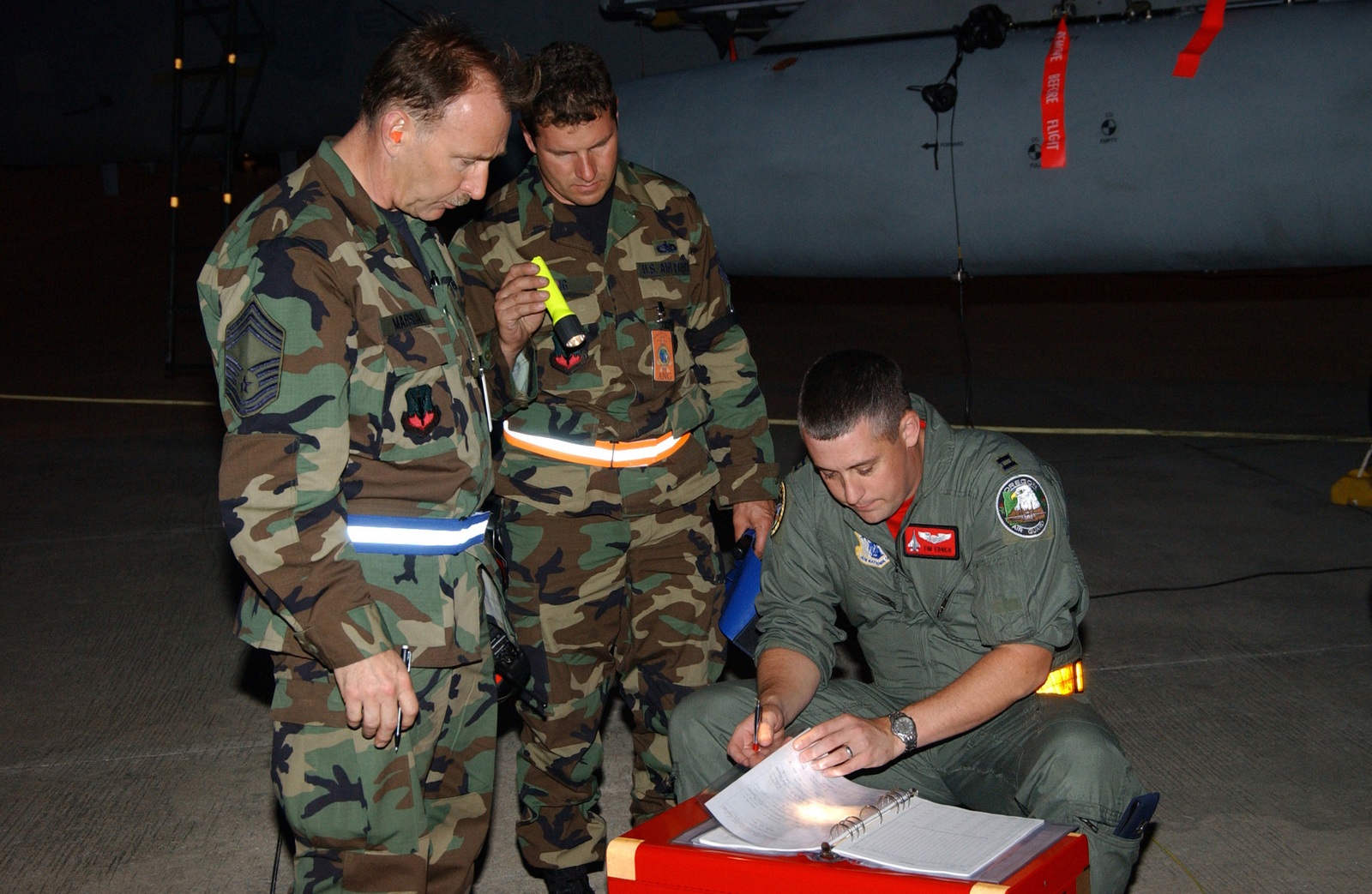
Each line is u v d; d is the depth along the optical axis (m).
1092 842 1.88
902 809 1.60
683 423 2.41
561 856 2.47
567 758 2.44
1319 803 2.80
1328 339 8.67
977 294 11.42
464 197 1.79
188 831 2.81
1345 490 5.05
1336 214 4.79
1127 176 5.04
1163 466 5.73
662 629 2.46
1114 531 4.84
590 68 2.18
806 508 2.23
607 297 2.36
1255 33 4.85
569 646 2.41
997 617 1.99
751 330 9.73
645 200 2.44
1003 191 5.27
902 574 2.17
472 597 1.90
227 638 3.99
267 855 2.71
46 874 2.63
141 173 25.72
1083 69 5.06
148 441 6.65
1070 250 5.31
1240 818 2.75
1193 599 4.09
